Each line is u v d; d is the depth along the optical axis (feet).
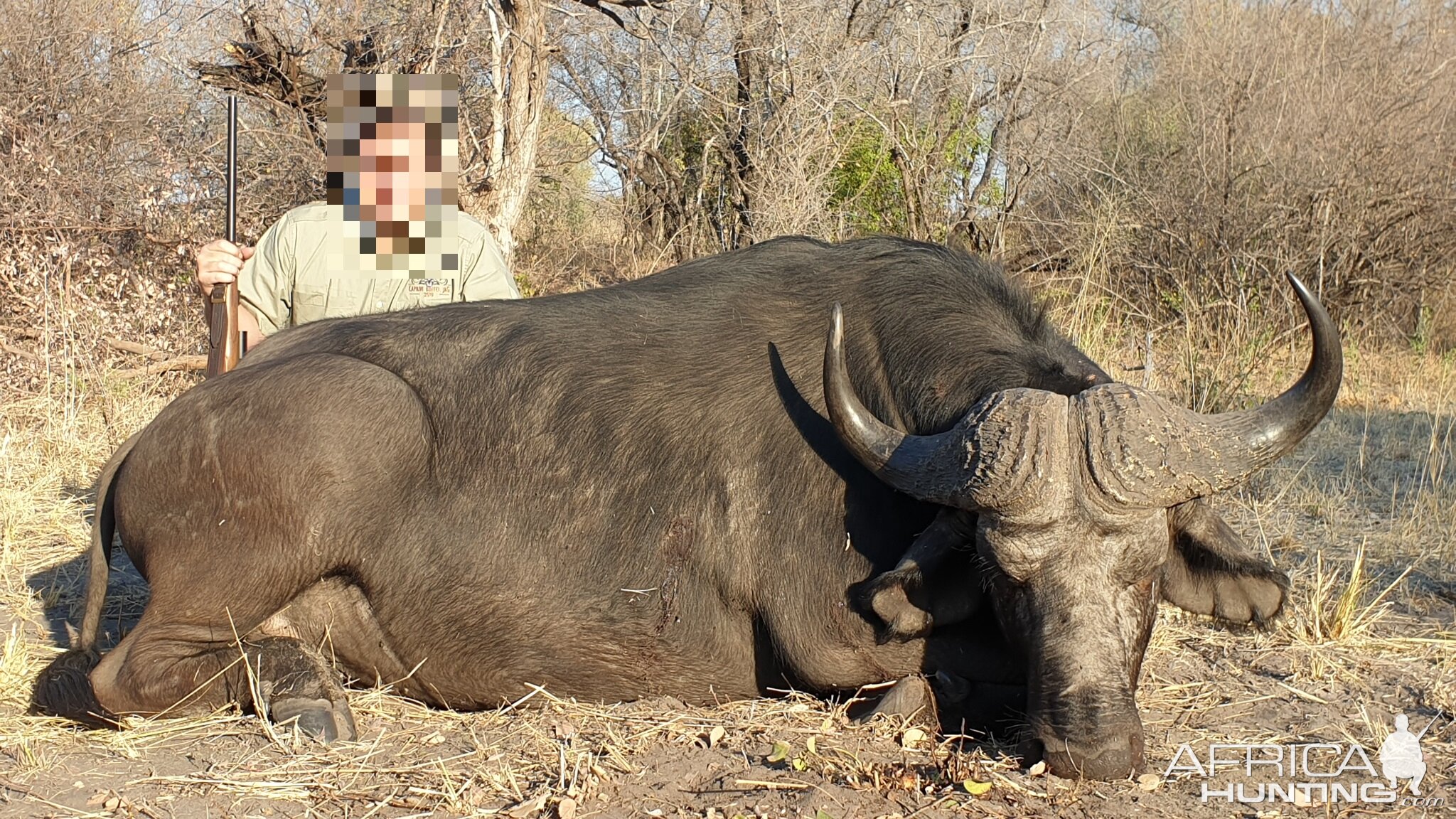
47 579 21.11
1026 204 52.47
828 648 15.07
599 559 15.48
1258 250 47.21
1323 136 49.75
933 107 50.90
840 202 49.26
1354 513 26.03
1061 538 12.91
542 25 42.24
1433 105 51.83
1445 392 41.57
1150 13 71.31
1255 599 14.76
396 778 13.25
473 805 12.55
